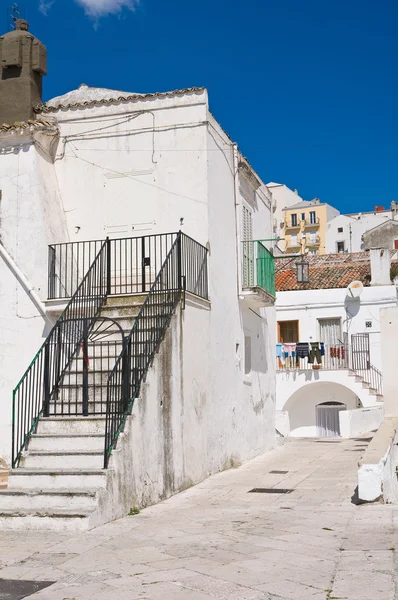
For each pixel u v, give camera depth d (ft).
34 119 51.19
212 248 48.47
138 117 49.93
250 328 58.49
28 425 41.63
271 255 62.69
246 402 55.42
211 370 46.57
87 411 35.73
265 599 18.65
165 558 23.48
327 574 20.75
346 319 98.48
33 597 19.81
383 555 22.63
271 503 34.45
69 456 33.01
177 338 40.34
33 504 30.42
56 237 48.24
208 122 48.75
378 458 34.37
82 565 23.11
